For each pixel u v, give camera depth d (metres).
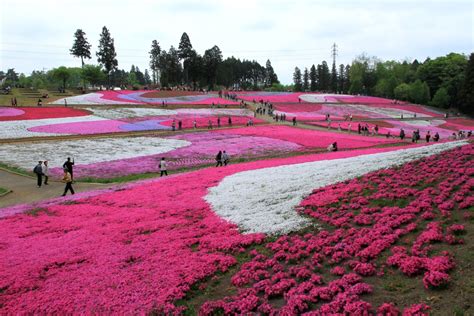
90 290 10.54
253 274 10.73
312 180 19.58
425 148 22.30
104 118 62.84
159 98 95.25
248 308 9.16
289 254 11.55
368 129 61.97
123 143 45.16
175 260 12.05
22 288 11.02
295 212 15.10
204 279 10.96
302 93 131.75
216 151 41.47
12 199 23.36
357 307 8.26
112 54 130.25
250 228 14.12
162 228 15.43
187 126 60.31
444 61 132.50
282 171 24.09
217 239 13.45
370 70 167.38
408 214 12.68
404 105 115.12
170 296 10.00
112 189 23.91
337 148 40.72
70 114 64.19
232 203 17.78
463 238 10.46
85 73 127.56
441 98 120.44
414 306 7.96
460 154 18.67
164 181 24.94
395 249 10.59
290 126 63.78
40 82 174.38
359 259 10.61
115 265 12.04
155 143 45.72
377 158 22.38
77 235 15.09
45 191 25.41
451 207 12.55
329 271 10.39
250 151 41.62
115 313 9.38
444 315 7.61
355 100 116.56
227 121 66.69
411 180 16.11
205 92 116.56
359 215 13.47
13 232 15.91
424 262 9.54
